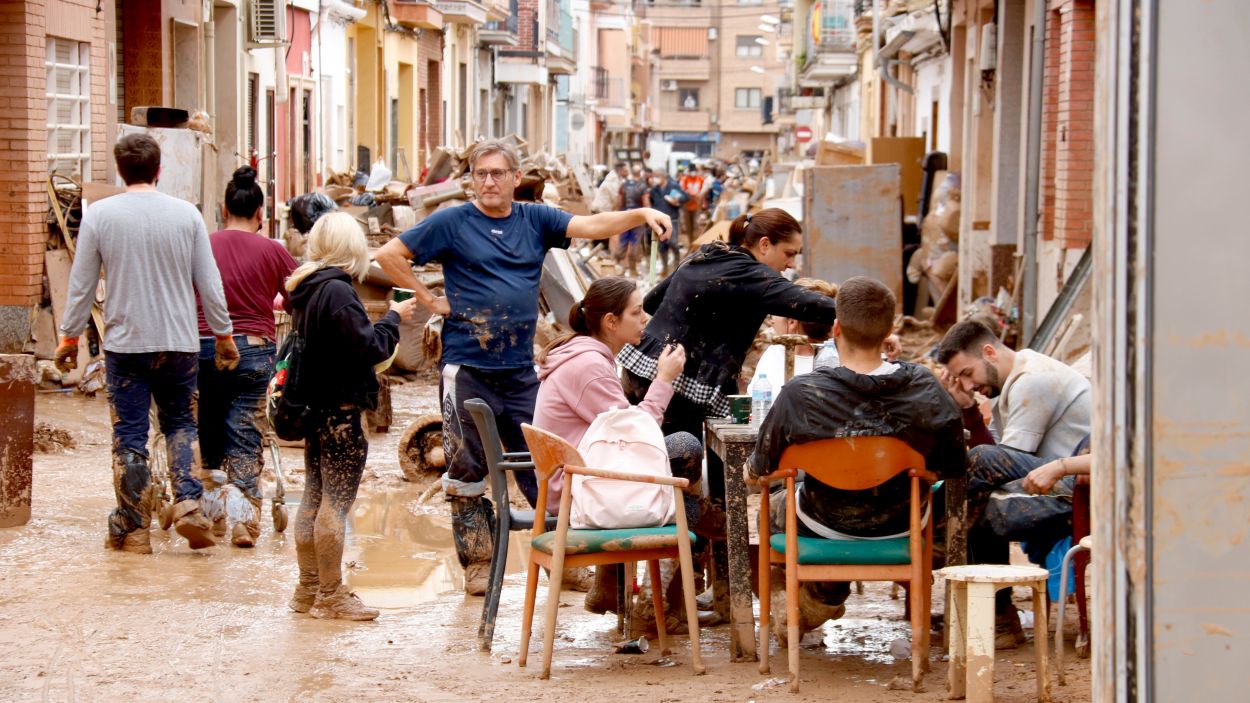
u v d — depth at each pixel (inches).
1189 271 155.6
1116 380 157.9
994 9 927.0
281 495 396.5
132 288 350.6
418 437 483.2
